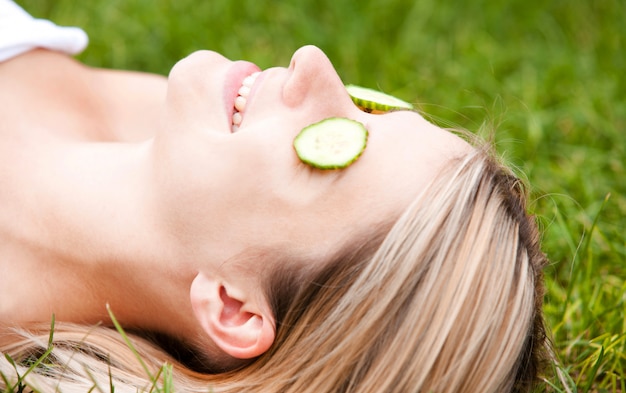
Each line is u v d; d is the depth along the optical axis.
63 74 2.96
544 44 4.44
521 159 3.63
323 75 2.32
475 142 2.54
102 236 2.48
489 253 2.28
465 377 2.27
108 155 2.61
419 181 2.25
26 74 2.87
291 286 2.30
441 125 3.79
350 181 2.23
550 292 3.07
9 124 2.72
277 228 2.27
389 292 2.23
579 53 4.31
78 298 2.57
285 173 2.26
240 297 2.33
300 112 2.31
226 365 2.52
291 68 2.37
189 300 2.45
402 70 4.13
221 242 2.31
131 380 2.48
